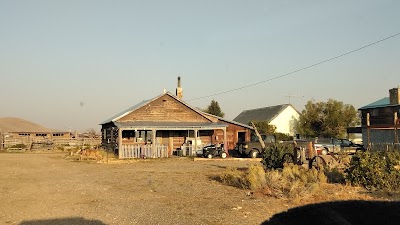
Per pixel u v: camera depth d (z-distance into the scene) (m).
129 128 33.00
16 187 15.28
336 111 51.41
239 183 15.03
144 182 16.44
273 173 14.39
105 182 16.64
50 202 11.98
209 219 9.37
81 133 70.56
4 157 34.94
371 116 42.81
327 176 15.65
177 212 10.20
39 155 38.81
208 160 30.47
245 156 33.88
